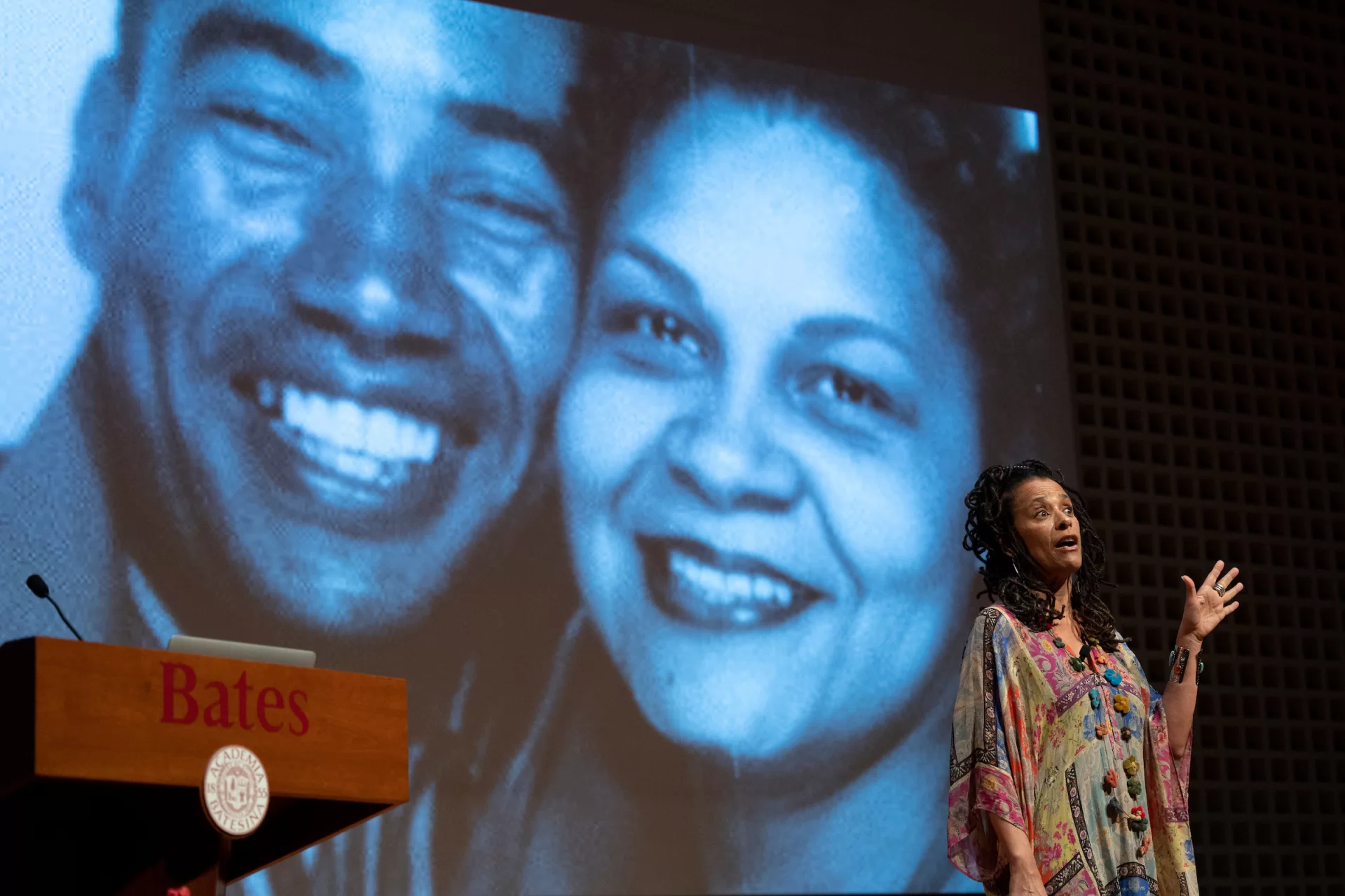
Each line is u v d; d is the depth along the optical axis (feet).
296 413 16.31
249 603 15.76
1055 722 9.71
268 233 16.51
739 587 18.26
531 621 17.12
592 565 17.54
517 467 17.35
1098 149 22.57
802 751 18.21
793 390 19.07
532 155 18.13
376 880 15.90
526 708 16.90
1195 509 22.25
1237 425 22.98
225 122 16.49
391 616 16.43
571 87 18.54
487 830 16.49
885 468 19.43
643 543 17.85
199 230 16.15
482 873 16.38
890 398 19.67
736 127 19.51
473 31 18.08
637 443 18.04
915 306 20.12
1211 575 10.45
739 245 19.16
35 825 8.16
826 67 20.31
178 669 7.92
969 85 21.39
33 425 15.06
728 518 18.35
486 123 17.94
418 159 17.47
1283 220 24.16
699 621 17.98
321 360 16.55
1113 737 9.68
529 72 18.33
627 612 17.63
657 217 18.72
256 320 16.29
